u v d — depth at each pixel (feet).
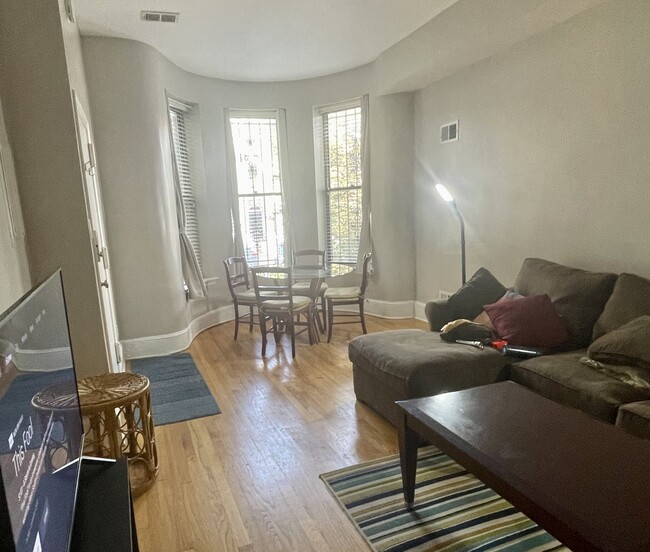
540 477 4.47
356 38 13.55
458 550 5.60
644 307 7.78
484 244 13.19
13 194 6.98
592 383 6.80
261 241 18.34
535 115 11.01
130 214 13.29
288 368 12.42
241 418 9.50
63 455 4.05
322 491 6.93
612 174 9.32
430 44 12.62
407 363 8.09
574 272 9.39
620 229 9.26
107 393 6.82
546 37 10.48
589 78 9.59
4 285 5.88
